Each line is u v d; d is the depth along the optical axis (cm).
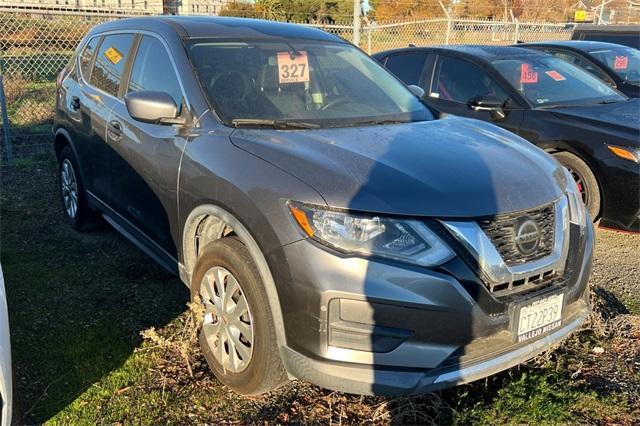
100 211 474
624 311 407
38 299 398
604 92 631
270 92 362
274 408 295
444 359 254
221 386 311
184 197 327
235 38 395
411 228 251
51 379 312
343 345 251
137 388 307
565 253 292
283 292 261
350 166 275
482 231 259
